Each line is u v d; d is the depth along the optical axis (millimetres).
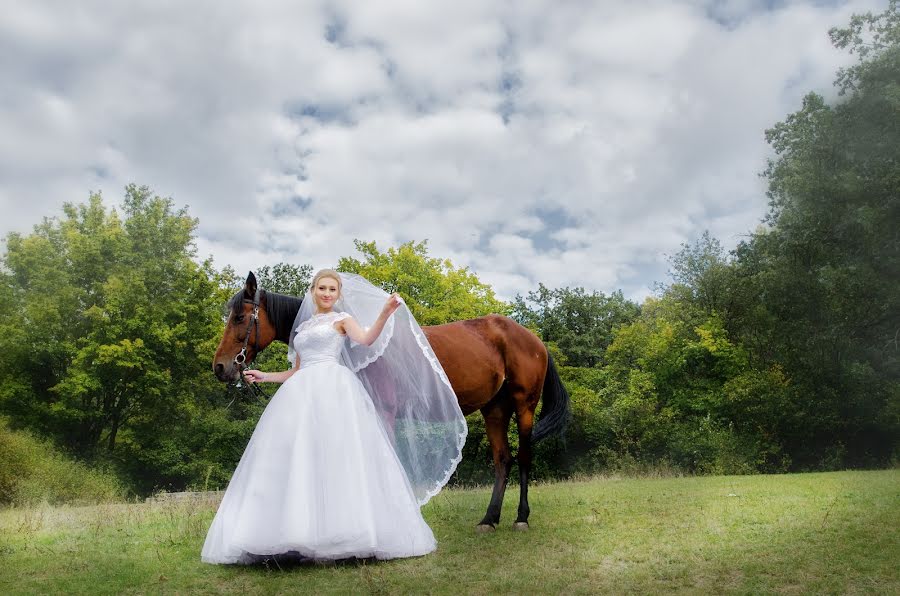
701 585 3576
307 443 4035
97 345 24344
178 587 3629
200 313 27094
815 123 22531
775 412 20734
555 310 35938
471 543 4832
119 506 8977
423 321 24625
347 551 3881
